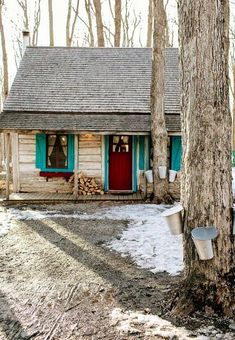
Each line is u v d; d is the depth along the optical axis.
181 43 4.46
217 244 4.24
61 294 5.09
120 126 12.30
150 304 4.71
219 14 4.23
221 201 4.24
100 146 13.50
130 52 15.98
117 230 8.60
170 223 4.49
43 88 14.08
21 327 4.20
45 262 6.44
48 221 9.52
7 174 12.01
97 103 13.52
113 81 14.54
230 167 4.34
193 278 4.38
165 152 11.98
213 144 4.22
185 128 4.49
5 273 5.92
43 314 4.51
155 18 11.30
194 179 4.31
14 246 7.39
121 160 13.63
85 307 4.68
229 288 4.25
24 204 11.88
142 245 7.36
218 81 4.22
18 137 13.30
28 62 15.28
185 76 4.42
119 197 12.63
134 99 13.74
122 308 4.62
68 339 3.93
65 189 13.46
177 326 4.10
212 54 4.20
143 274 5.82
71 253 6.93
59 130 11.99
